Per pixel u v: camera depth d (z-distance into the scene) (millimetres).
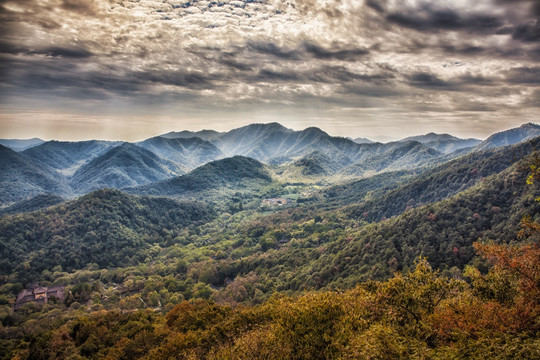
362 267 81438
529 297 20594
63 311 100750
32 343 63781
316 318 27266
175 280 115125
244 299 94312
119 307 97938
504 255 22547
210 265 124188
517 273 22109
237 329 44062
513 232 72562
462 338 20562
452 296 28672
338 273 85688
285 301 47750
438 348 20812
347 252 92250
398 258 79375
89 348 56438
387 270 76188
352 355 20875
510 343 17969
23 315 97812
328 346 25000
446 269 70375
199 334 48875
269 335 28531
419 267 29938
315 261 101750
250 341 29203
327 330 26328
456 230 81125
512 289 25812
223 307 64750
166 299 101375
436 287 27734
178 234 188250
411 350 21094
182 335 46938
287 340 26828
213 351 39125
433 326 23625
